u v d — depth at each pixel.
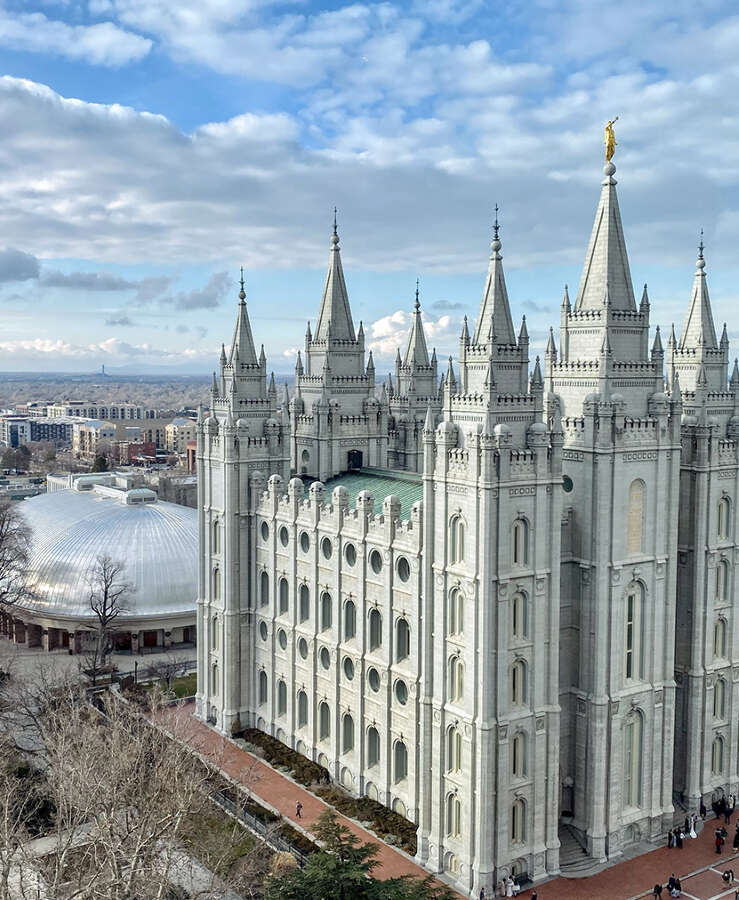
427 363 123.94
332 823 62.19
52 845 70.94
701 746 88.81
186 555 143.62
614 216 81.19
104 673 120.44
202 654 110.69
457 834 76.88
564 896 73.38
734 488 89.75
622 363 79.69
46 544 148.25
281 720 102.12
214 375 109.00
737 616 90.88
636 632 81.81
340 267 110.00
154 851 62.28
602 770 79.25
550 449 75.44
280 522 100.38
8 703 98.69
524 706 75.94
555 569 76.25
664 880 76.06
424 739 78.69
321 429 106.50
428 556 78.25
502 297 76.19
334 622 92.62
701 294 92.38
